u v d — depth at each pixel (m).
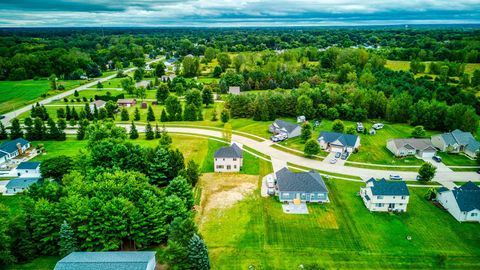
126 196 59.41
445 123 112.06
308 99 126.06
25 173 82.25
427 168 76.50
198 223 62.38
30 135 107.56
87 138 108.62
